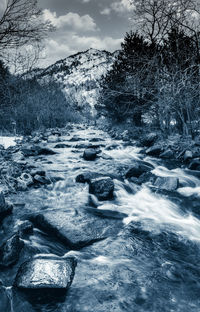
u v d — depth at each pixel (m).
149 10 9.96
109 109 16.73
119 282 2.38
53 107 20.91
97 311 2.04
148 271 2.57
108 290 2.27
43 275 2.24
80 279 2.40
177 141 8.27
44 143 11.32
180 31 8.63
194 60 8.20
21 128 15.22
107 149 9.46
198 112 8.48
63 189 5.08
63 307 2.08
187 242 3.24
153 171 6.45
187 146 7.64
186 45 8.47
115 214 4.02
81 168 6.57
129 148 9.46
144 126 12.34
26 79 13.56
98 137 13.45
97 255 2.86
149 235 3.38
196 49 8.38
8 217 3.74
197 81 8.04
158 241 3.23
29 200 4.47
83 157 7.92
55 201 4.46
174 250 3.03
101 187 4.73
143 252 2.95
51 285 2.18
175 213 4.26
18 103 13.17
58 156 8.23
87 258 2.79
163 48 9.38
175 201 4.68
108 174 5.96
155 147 8.05
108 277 2.45
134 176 5.89
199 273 2.57
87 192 4.91
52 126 21.56
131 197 4.90
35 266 2.32
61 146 10.16
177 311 2.05
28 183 5.15
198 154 7.00
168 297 2.20
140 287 2.31
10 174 5.36
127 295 2.21
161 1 9.18
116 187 5.20
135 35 13.63
